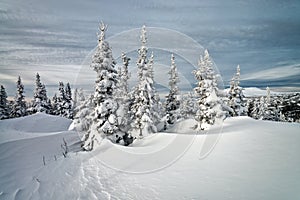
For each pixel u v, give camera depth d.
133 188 9.89
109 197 9.03
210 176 10.39
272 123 19.62
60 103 52.31
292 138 13.68
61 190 9.62
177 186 9.78
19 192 9.36
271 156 11.34
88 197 9.04
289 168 9.75
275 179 8.99
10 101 55.47
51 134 26.81
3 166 12.57
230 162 11.57
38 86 48.53
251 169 10.35
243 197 8.06
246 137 14.98
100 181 10.74
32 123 36.31
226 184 9.31
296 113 54.78
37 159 14.05
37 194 9.22
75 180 10.75
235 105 34.06
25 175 11.18
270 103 44.50
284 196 7.65
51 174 11.34
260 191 8.28
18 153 15.66
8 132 29.48
